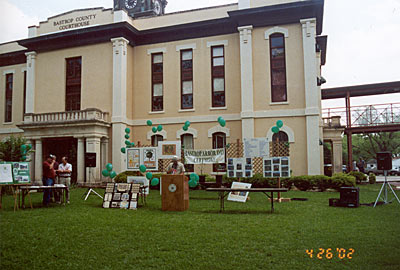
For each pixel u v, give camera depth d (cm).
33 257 594
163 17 2253
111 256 593
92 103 2217
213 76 2114
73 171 2205
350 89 2883
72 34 2230
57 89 2319
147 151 1602
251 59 1950
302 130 1877
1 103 2605
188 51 2180
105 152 2141
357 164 3017
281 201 1295
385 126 2644
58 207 1186
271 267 530
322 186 1655
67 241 693
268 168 1302
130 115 2225
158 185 1841
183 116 2138
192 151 1557
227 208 1122
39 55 2388
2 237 730
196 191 1723
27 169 1212
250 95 1934
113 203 1172
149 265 544
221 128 2052
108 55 2205
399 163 4791
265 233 743
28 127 2153
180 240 689
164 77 2200
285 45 1930
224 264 544
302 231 759
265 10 1906
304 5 1852
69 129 2089
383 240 679
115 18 2194
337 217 930
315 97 1853
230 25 2083
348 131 2753
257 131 1936
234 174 1345
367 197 1383
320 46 2436
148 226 830
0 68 2627
